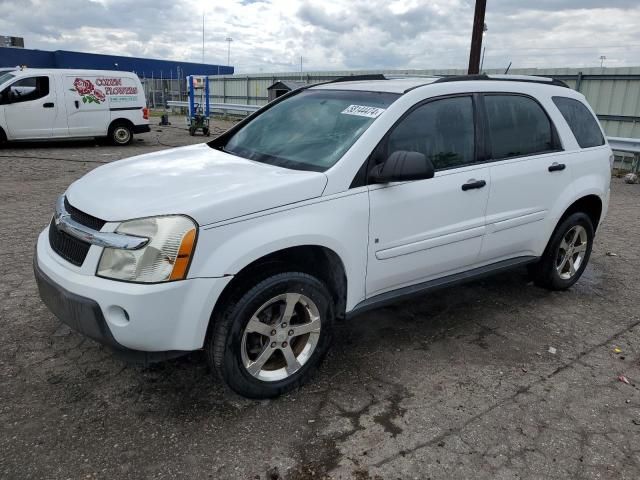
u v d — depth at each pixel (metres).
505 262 4.30
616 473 2.66
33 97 13.30
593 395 3.33
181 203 2.75
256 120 4.27
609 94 14.25
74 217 2.96
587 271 5.61
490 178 3.90
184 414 2.98
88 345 3.63
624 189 10.51
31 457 2.60
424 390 3.31
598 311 4.61
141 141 16.27
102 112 14.37
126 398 3.10
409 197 3.45
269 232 2.88
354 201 3.21
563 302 4.77
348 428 2.92
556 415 3.11
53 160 11.84
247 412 3.02
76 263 2.83
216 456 2.66
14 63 33.78
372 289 3.47
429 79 3.97
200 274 2.71
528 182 4.17
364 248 3.30
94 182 3.25
